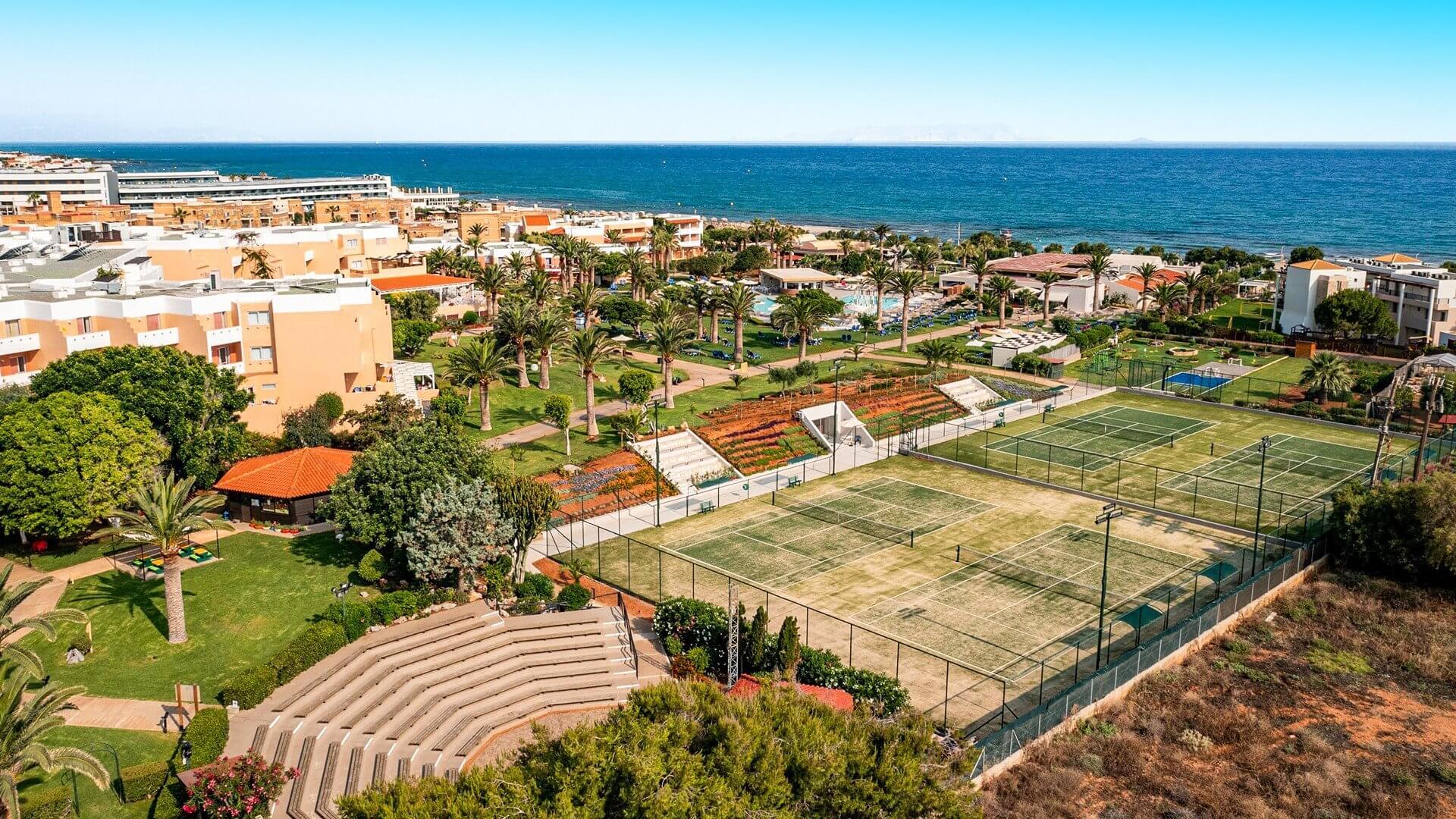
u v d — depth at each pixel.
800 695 42.19
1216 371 135.50
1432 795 46.25
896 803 34.34
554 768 34.41
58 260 118.19
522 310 117.06
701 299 149.00
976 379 128.50
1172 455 101.19
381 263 176.25
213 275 95.62
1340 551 73.31
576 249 174.50
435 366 122.94
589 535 78.81
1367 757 49.44
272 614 59.03
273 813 41.69
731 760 34.53
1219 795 46.12
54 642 54.00
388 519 63.88
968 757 38.56
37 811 40.31
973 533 79.75
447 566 61.41
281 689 50.91
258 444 84.12
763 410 108.94
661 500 87.12
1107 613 64.69
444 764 46.75
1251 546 76.25
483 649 56.50
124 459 66.88
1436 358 113.62
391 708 50.12
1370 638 61.69
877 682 52.75
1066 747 49.44
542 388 115.06
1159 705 53.94
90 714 48.16
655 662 57.94
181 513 54.88
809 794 34.75
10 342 82.56
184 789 43.00
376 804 33.56
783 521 82.69
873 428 109.56
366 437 85.88
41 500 63.50
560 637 58.94
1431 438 103.31
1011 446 104.25
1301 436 107.69
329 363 92.06
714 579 70.25
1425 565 68.44
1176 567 72.25
